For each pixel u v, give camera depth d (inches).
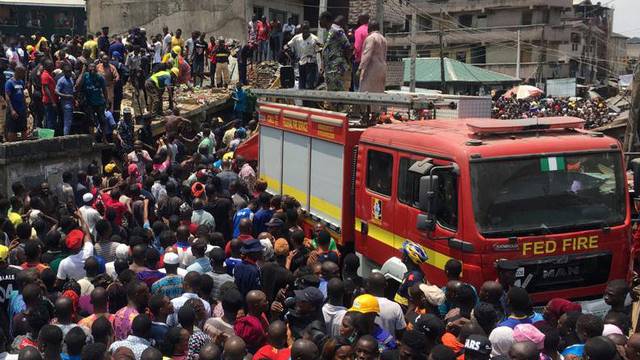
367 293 258.7
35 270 280.5
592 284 291.9
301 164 426.6
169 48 893.2
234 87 911.0
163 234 335.9
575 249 287.3
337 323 247.1
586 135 306.7
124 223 418.3
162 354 224.8
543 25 2502.5
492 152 282.7
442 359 188.7
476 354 193.8
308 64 644.1
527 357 189.2
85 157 603.8
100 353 207.3
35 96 615.8
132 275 283.9
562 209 289.0
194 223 393.1
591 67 2930.6
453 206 285.7
